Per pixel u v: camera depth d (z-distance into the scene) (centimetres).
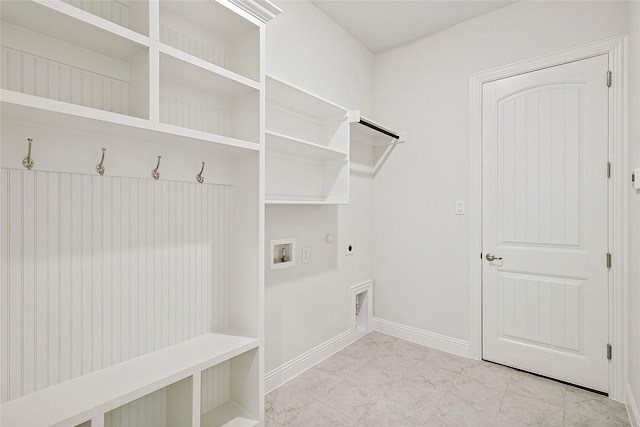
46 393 111
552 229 226
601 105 208
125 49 123
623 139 198
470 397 202
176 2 142
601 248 208
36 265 112
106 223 130
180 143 145
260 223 165
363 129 265
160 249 147
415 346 282
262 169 165
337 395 204
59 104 98
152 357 139
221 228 172
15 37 108
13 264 108
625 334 197
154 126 121
